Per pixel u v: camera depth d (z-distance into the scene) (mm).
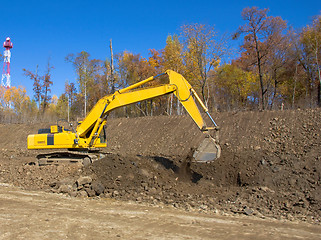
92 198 11383
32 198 10914
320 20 28891
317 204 9766
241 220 8445
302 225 8062
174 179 13367
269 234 7051
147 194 11547
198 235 6820
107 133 24875
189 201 10672
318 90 30484
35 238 6363
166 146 19859
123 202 10766
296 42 29344
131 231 7012
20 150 27250
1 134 32875
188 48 25984
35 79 43156
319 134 14961
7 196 11148
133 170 13102
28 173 15008
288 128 16609
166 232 6996
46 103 44719
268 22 25812
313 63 30078
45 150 18234
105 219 8078
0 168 17188
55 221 7691
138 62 36938
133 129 23891
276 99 35281
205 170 13641
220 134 18516
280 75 31578
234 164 13492
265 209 9750
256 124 18109
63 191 12078
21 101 48656
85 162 15641
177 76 13734
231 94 37406
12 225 7230
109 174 13094
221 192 11539
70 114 48688
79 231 6914
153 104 41125
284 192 10961
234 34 25922
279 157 13484
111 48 30453
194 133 19953
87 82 40969
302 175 11695
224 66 37750
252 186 11797
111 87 31422
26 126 33312
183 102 13484
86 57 38875
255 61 29188
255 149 15766
